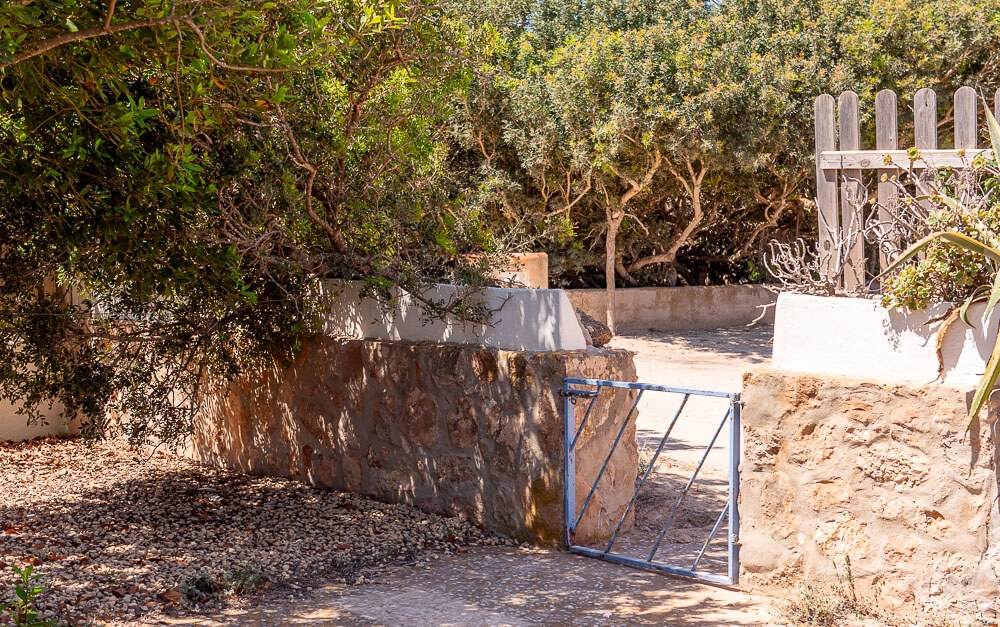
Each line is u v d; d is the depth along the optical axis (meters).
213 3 4.05
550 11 20.33
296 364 7.45
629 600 4.88
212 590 4.99
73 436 10.02
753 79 16.06
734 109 16.12
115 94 4.83
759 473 4.89
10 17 3.66
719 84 15.81
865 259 5.12
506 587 5.09
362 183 6.65
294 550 5.68
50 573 5.12
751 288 21.23
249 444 8.05
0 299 6.67
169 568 5.27
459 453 6.29
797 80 16.56
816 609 4.47
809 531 4.71
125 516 6.63
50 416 10.04
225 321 7.01
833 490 4.62
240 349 7.54
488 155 18.03
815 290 4.88
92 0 4.01
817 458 4.66
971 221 4.29
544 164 17.11
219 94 5.36
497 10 17.86
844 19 17.61
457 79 6.67
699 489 7.65
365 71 5.95
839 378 4.59
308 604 4.82
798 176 18.09
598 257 19.48
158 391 7.52
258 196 6.11
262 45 4.24
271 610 4.73
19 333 6.79
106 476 8.09
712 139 16.02
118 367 7.51
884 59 16.70
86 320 7.68
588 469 5.91
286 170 6.01
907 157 4.80
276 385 7.69
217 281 5.79
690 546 6.05
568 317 5.89
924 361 4.36
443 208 6.97
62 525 6.34
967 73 17.67
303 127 6.16
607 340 7.09
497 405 6.04
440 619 4.59
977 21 16.69
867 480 4.50
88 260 6.29
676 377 14.59
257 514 6.62
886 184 4.93
